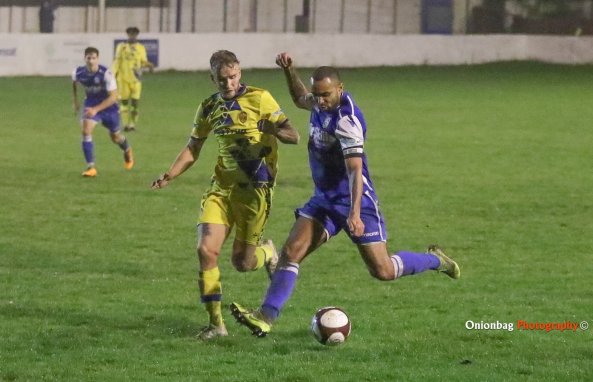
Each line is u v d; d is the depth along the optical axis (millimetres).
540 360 14641
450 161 38438
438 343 15578
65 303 18047
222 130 15953
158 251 23109
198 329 16391
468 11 102938
